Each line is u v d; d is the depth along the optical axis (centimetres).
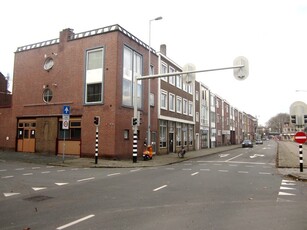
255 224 631
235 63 1688
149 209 755
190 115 4128
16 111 2709
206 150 4156
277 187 1110
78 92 2386
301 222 648
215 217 684
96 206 782
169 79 3381
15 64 2778
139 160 2305
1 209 746
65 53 2491
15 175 1355
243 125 9638
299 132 1611
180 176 1402
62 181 1203
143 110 2658
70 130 2397
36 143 2542
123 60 2347
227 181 1247
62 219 658
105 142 2219
